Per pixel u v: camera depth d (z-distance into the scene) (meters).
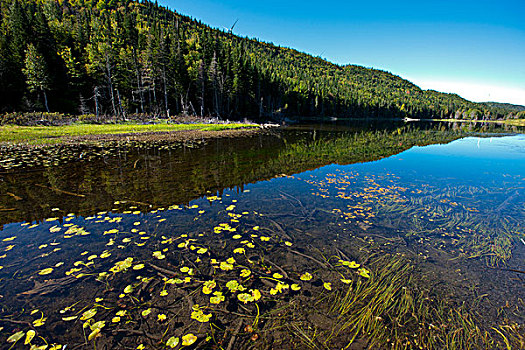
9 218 5.43
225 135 25.61
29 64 34.88
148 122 35.31
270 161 12.67
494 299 3.39
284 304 3.20
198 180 8.81
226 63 58.25
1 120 25.42
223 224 5.23
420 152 17.12
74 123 29.38
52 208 6.01
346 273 3.87
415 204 7.01
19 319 2.82
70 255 4.08
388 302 3.28
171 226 5.21
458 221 5.90
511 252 4.61
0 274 3.56
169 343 2.53
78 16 69.94
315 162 12.77
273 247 4.55
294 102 80.19
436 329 2.89
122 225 5.19
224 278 3.65
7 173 9.18
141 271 3.73
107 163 11.27
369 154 15.86
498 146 21.17
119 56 46.91
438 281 3.75
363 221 5.80
